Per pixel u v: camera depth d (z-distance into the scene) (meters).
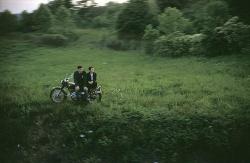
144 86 19.61
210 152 13.26
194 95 17.62
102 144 13.65
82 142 13.94
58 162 13.40
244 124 14.20
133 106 16.02
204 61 25.31
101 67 26.11
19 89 19.55
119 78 21.94
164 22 32.28
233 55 25.53
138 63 27.12
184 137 13.64
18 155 13.73
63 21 42.53
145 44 31.66
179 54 28.16
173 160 13.02
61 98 16.83
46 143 14.16
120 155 13.33
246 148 13.37
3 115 15.85
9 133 14.60
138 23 36.16
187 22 32.41
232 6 31.98
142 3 36.94
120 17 37.38
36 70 25.69
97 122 14.70
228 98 16.95
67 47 35.47
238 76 21.09
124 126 14.41
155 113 15.12
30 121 15.22
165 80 20.88
